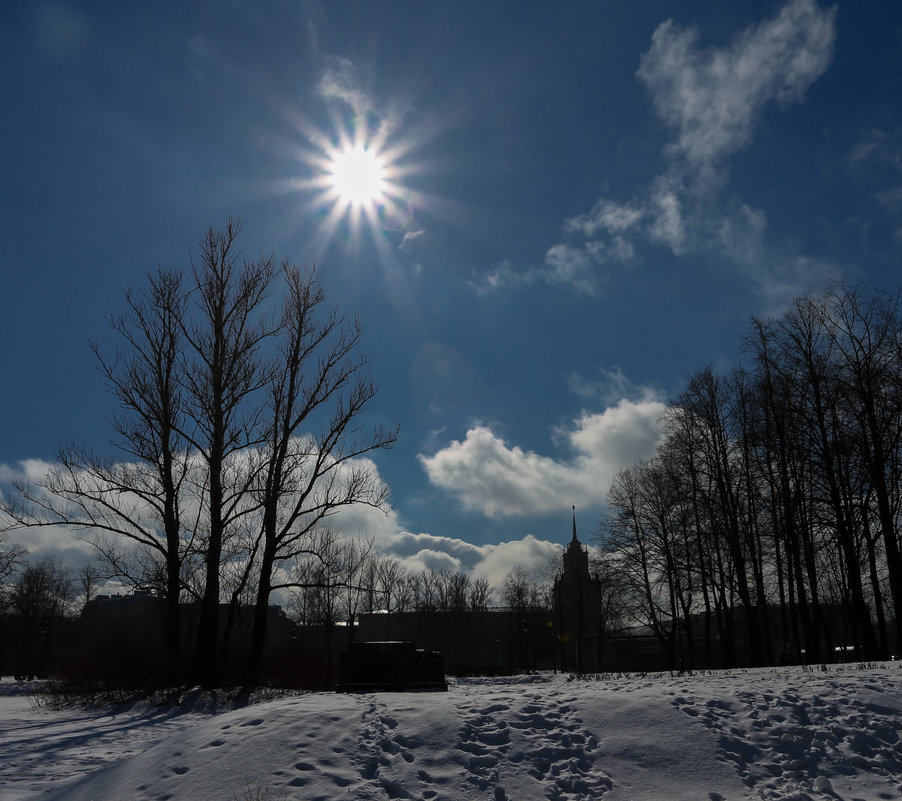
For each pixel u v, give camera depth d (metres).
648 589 45.56
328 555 29.41
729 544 37.00
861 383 30.98
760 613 42.78
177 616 26.48
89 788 11.54
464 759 11.32
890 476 31.12
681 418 40.03
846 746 12.11
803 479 32.88
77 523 26.28
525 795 10.51
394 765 11.05
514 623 91.56
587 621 67.25
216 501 27.08
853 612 33.12
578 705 13.29
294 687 25.72
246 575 27.97
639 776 11.11
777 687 14.63
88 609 74.25
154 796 10.62
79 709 23.17
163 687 24.75
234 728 12.52
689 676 21.70
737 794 10.71
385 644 18.98
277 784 10.50
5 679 59.00
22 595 77.44
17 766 13.98
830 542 31.80
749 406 37.84
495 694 14.59
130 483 26.88
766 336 34.75
